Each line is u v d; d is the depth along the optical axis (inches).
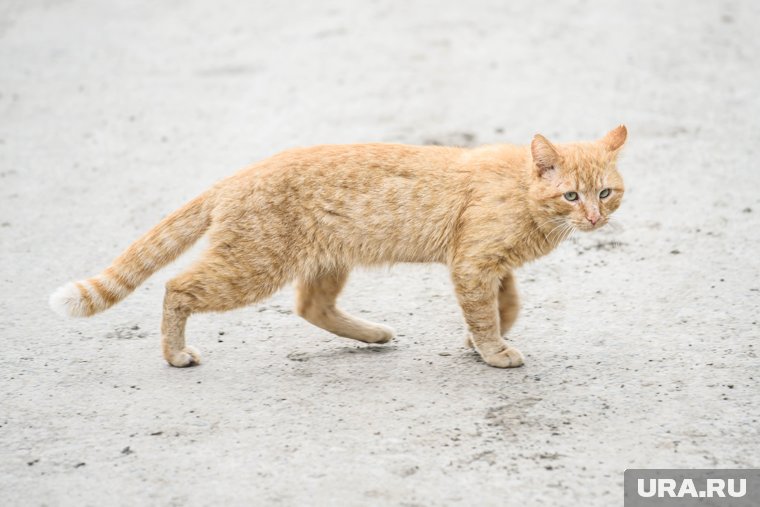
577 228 350.6
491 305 353.4
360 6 964.6
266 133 645.3
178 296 353.7
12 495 273.0
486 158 360.5
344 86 731.4
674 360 349.7
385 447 293.4
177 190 559.8
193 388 340.8
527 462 283.1
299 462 286.2
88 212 535.2
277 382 344.8
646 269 441.1
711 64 742.5
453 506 262.2
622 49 785.6
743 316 383.9
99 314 412.5
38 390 340.8
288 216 354.3
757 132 609.0
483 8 931.3
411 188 357.7
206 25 926.4
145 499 269.3
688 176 548.1
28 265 467.5
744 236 466.6
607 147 358.9
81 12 995.9
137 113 698.2
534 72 740.7
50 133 665.6
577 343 371.2
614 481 272.5
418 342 383.6
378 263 370.9
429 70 758.5
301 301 384.8
